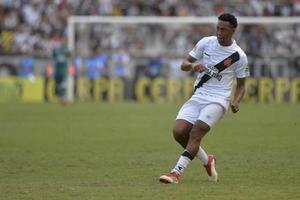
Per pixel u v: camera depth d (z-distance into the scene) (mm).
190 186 33094
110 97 113562
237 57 34156
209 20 113812
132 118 77812
